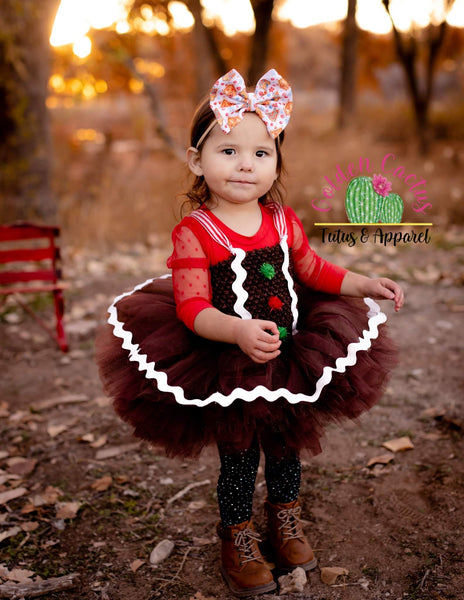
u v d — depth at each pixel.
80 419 3.55
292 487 2.24
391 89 24.72
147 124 18.00
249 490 2.15
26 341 4.86
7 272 4.55
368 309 2.22
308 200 7.98
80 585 2.24
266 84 2.00
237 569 2.17
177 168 9.62
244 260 2.03
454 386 3.75
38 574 2.29
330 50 30.38
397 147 13.97
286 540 2.25
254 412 1.85
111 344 2.17
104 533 2.54
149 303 2.17
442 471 2.82
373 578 2.20
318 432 1.99
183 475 2.95
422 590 2.12
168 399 1.91
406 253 7.10
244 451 2.11
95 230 7.95
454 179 9.69
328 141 13.06
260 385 1.85
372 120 17.55
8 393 3.94
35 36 7.69
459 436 3.13
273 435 2.03
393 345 2.21
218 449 2.13
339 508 2.62
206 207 2.12
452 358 4.17
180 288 2.01
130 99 19.38
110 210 8.41
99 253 7.42
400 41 12.29
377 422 3.34
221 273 2.03
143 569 2.32
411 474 2.83
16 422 3.54
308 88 30.30
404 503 2.62
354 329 2.03
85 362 4.41
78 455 3.17
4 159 7.84
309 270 2.24
